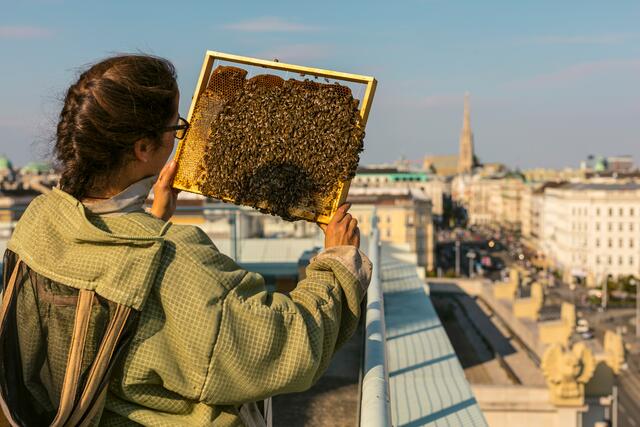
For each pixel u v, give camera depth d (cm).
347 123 193
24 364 142
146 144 155
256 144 196
